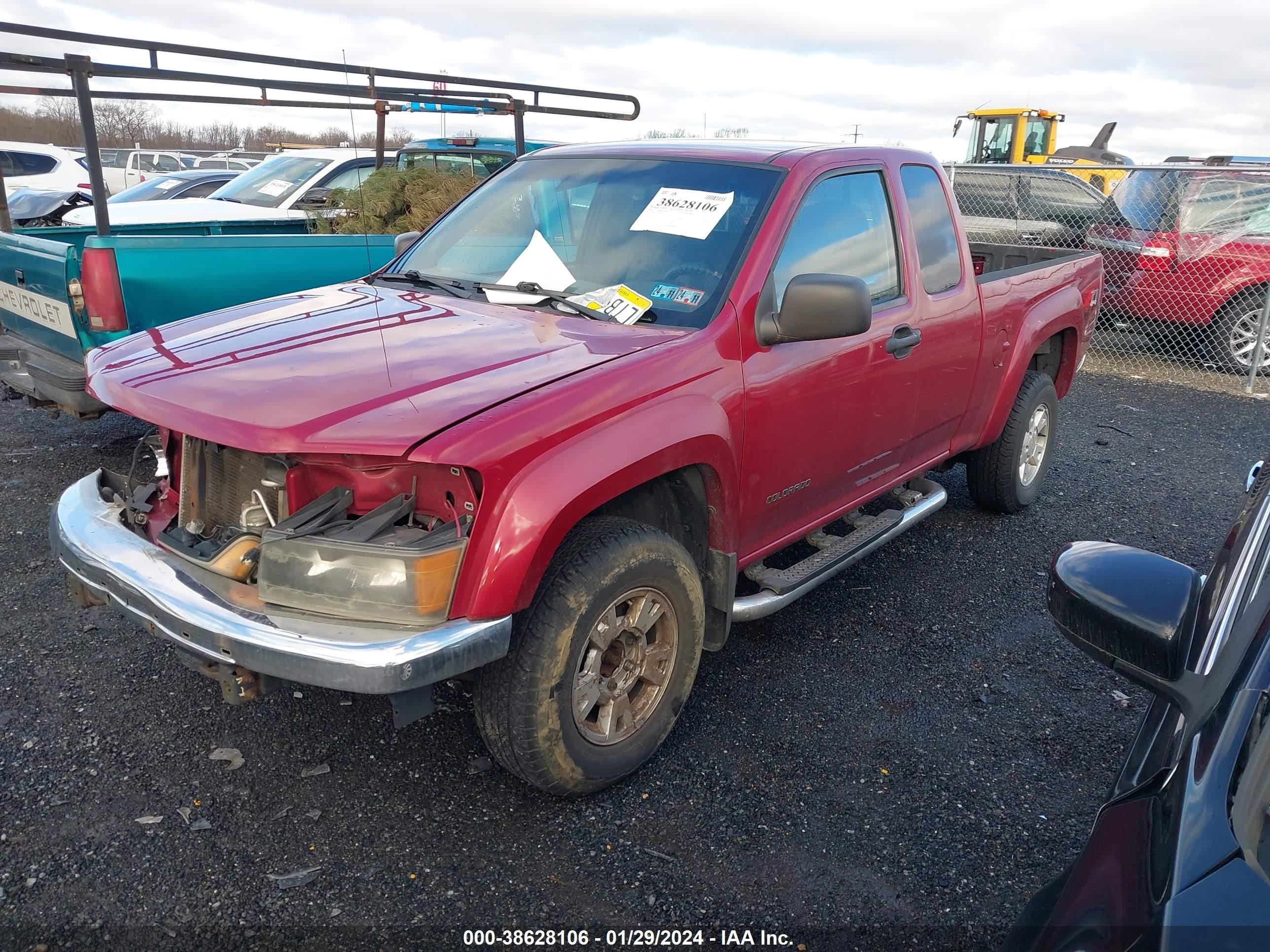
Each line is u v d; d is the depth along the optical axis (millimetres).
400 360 2721
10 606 3895
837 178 3639
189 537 2680
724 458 2994
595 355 2797
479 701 2598
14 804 2752
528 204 3828
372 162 9523
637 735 2908
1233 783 1315
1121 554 1829
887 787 3021
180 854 2598
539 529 2379
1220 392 9109
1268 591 1564
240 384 2561
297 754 3053
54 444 5926
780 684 3611
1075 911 1324
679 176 3576
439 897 2486
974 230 11320
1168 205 9812
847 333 3006
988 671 3787
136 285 4660
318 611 2332
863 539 3916
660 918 2453
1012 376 4793
